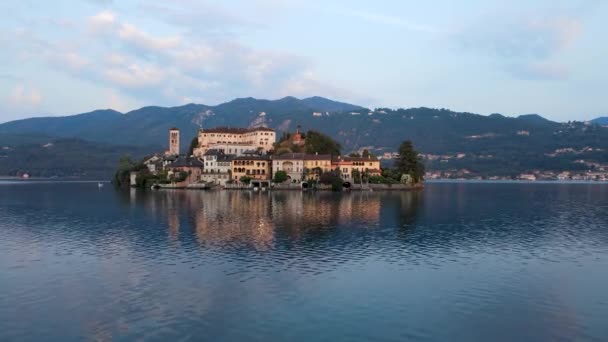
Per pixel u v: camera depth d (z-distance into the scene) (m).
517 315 57.84
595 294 65.69
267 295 64.19
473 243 99.94
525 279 72.62
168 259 83.69
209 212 153.00
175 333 51.94
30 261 82.69
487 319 56.53
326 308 59.50
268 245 96.19
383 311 58.72
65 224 125.62
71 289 66.69
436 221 133.38
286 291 65.94
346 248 93.75
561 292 66.50
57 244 97.44
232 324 54.38
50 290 66.25
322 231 113.69
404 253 89.62
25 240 102.06
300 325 54.25
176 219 134.88
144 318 56.06
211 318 56.09
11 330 52.75
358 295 64.50
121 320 55.47
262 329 53.09
